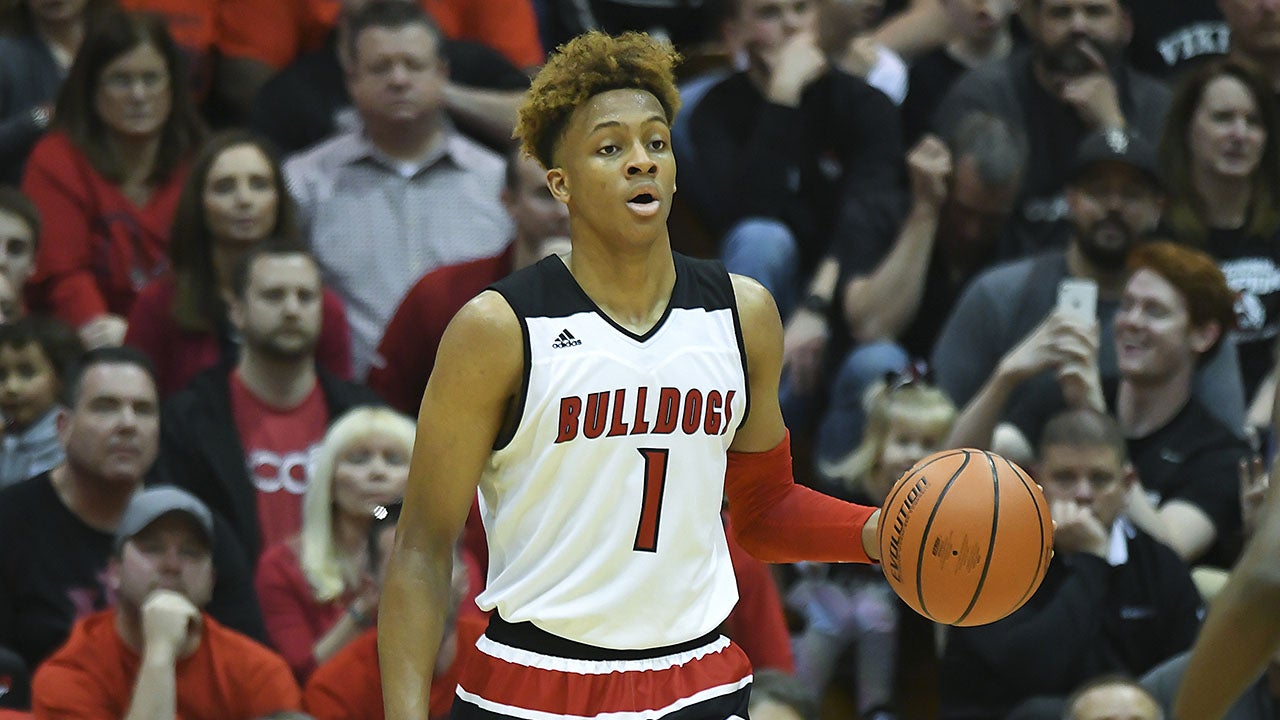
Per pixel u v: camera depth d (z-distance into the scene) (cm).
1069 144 2747
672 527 1188
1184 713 1045
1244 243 2614
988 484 1169
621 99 1158
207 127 2725
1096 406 2291
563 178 1178
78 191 2555
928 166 2611
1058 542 2147
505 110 2731
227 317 2389
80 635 1942
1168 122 2641
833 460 2497
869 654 2278
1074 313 2367
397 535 1191
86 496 2105
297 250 2255
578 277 1189
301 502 2220
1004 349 2506
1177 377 2364
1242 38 2881
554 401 1160
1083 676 2094
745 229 2670
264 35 2903
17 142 2689
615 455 1173
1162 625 2116
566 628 1188
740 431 1255
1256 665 1012
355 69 2578
